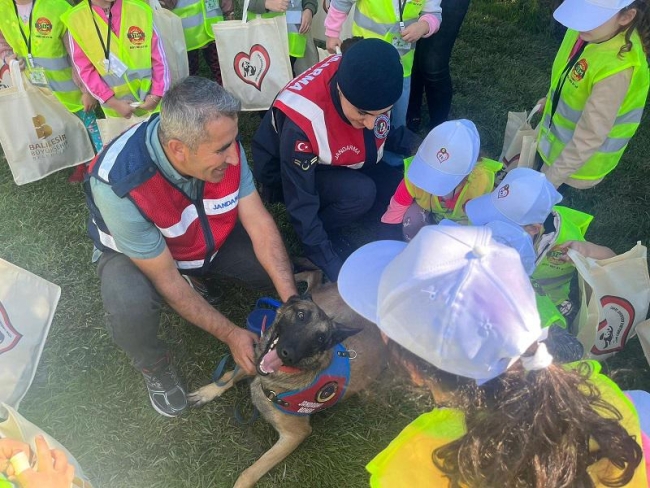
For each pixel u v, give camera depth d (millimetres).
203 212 2713
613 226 3895
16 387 2861
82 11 3607
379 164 3727
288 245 3859
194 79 2311
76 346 3291
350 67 2717
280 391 2570
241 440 2926
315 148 3098
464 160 2789
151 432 2949
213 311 2771
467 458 1223
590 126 2996
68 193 4184
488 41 5496
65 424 2984
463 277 1221
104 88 3809
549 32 5535
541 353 1216
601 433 1213
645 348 2943
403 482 1421
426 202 3146
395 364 1397
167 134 2287
